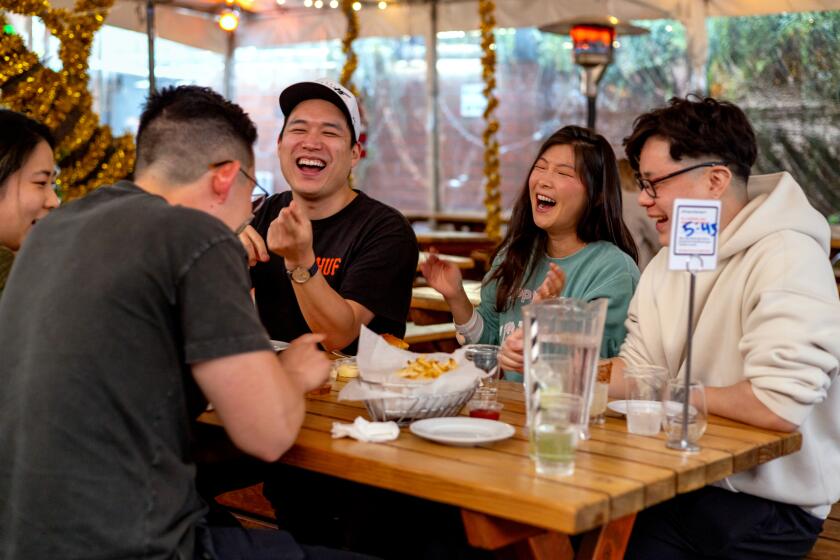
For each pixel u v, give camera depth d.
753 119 7.53
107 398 1.69
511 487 1.60
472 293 4.76
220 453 2.14
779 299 2.04
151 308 1.70
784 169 7.41
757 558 2.19
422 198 9.30
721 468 1.83
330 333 2.79
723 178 2.20
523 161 8.81
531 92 8.68
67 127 5.04
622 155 7.57
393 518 2.75
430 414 2.03
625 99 8.15
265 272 3.07
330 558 1.93
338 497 2.92
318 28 9.03
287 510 2.96
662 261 2.39
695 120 2.20
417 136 9.23
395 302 3.01
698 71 7.55
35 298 1.76
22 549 1.71
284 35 9.23
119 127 8.41
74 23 5.07
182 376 1.74
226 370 1.69
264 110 9.62
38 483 1.69
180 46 8.96
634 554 2.27
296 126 3.00
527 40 8.63
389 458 1.78
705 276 2.25
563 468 1.68
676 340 2.28
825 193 7.27
